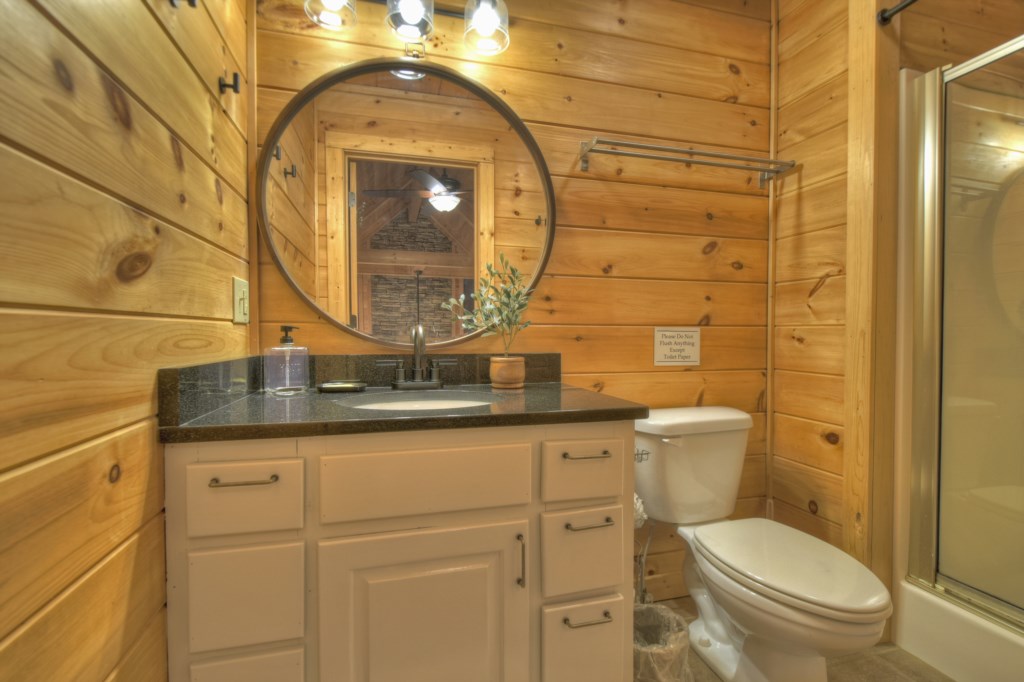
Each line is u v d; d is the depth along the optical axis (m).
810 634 1.03
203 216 0.99
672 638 1.28
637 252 1.66
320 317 1.41
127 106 0.69
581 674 1.05
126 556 0.71
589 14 1.61
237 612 0.85
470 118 1.50
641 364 1.67
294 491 0.87
